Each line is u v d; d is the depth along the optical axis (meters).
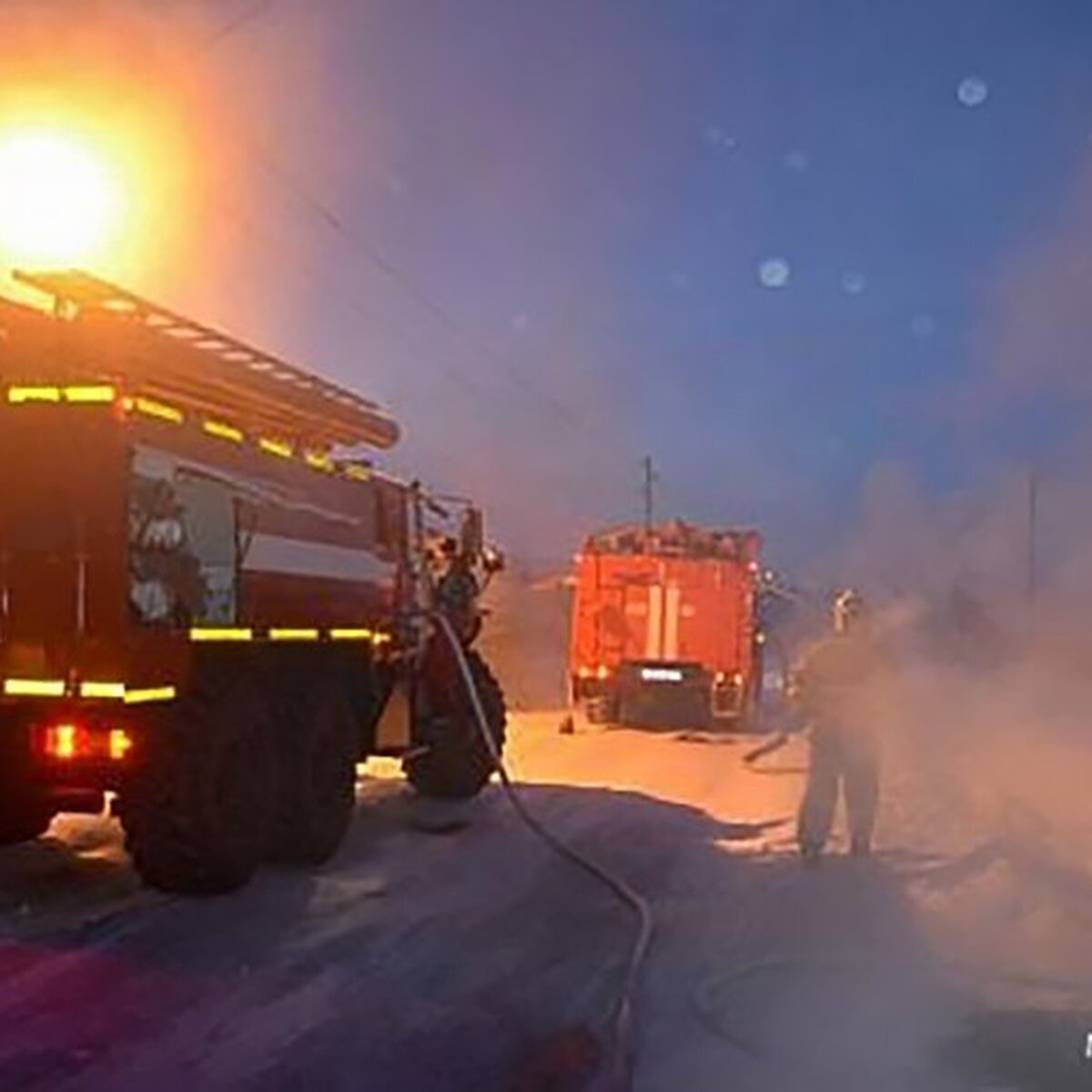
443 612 14.14
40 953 7.96
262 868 10.59
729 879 10.34
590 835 12.12
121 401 8.94
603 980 7.73
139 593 9.05
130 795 9.29
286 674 10.72
